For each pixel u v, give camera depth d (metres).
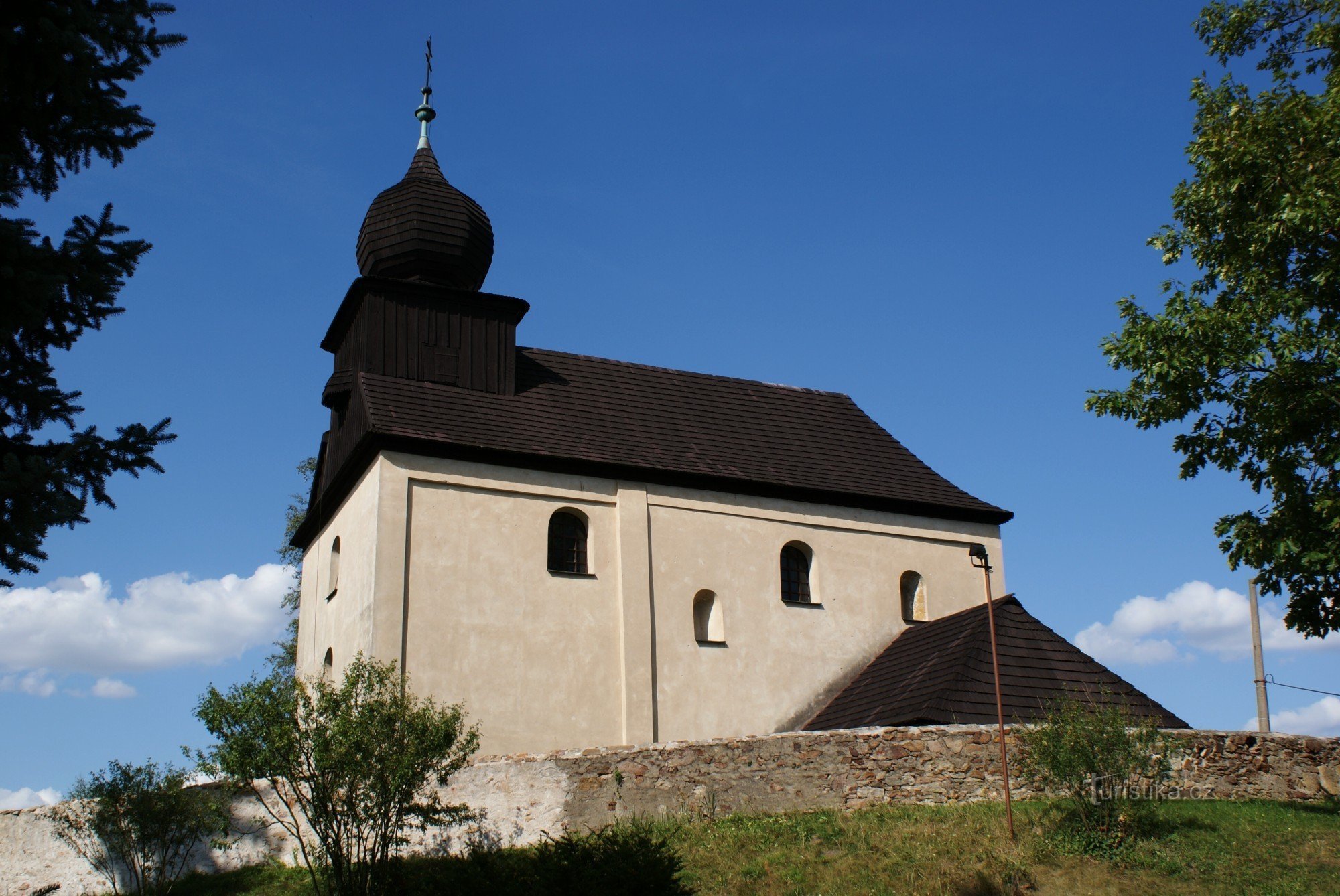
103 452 13.05
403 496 23.38
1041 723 18.59
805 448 29.12
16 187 12.47
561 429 26.06
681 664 24.73
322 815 15.54
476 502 24.03
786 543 26.91
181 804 17.08
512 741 22.80
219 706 15.71
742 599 25.84
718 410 29.38
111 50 13.23
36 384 13.39
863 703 24.16
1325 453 17.84
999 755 18.92
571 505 24.91
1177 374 18.27
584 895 13.16
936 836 16.83
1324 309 18.09
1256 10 19.45
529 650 23.48
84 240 13.22
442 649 22.80
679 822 17.75
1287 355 17.72
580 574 24.48
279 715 15.74
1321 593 18.22
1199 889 15.16
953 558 28.53
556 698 23.41
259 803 17.70
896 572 27.75
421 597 22.95
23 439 13.10
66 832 17.00
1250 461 18.55
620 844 14.02
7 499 11.95
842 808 18.38
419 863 16.94
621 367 29.53
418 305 26.55
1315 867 15.60
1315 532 17.70
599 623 24.28
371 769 15.56
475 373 26.52
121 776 17.06
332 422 27.95
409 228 27.59
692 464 26.52
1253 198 18.52
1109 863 15.88
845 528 27.56
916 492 28.81
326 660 25.52
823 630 26.42
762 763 18.53
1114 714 17.66
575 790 17.86
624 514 25.23
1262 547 18.03
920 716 21.02
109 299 13.36
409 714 16.23
